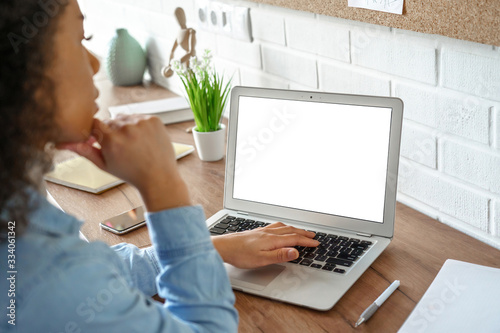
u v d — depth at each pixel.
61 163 1.43
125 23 2.19
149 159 0.68
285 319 0.80
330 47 1.22
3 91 0.51
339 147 1.01
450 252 0.95
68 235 0.59
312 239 0.98
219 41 1.63
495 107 0.92
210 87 1.38
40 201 0.59
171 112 1.69
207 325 0.64
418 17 0.97
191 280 0.65
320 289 0.84
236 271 0.92
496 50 0.88
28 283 0.54
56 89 0.56
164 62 1.96
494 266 0.90
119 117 0.71
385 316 0.78
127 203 1.22
